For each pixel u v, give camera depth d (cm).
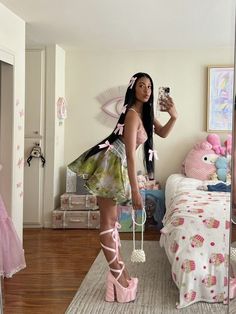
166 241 323
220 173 488
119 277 300
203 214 305
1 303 216
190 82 536
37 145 517
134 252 302
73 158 557
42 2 340
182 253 293
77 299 304
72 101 553
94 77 547
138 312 283
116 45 511
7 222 346
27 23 407
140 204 287
